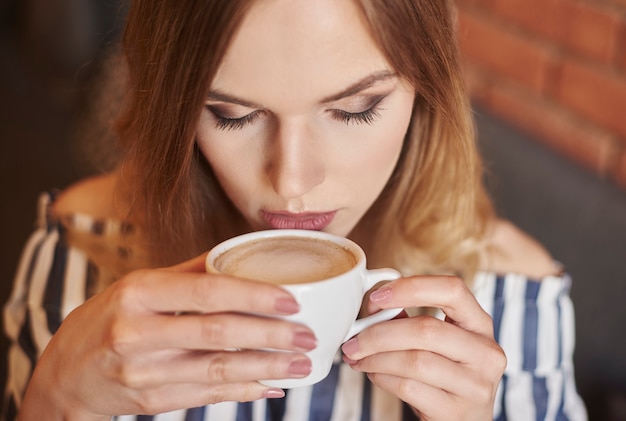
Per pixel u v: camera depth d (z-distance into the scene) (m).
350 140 0.64
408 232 0.83
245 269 0.59
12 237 1.60
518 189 1.11
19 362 0.88
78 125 1.68
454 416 0.64
